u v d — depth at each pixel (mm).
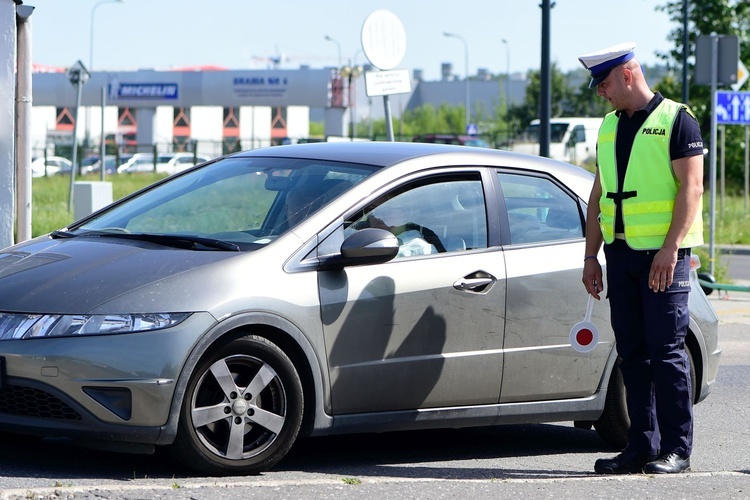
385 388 12000
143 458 11930
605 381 13609
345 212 12031
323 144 13836
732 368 20719
